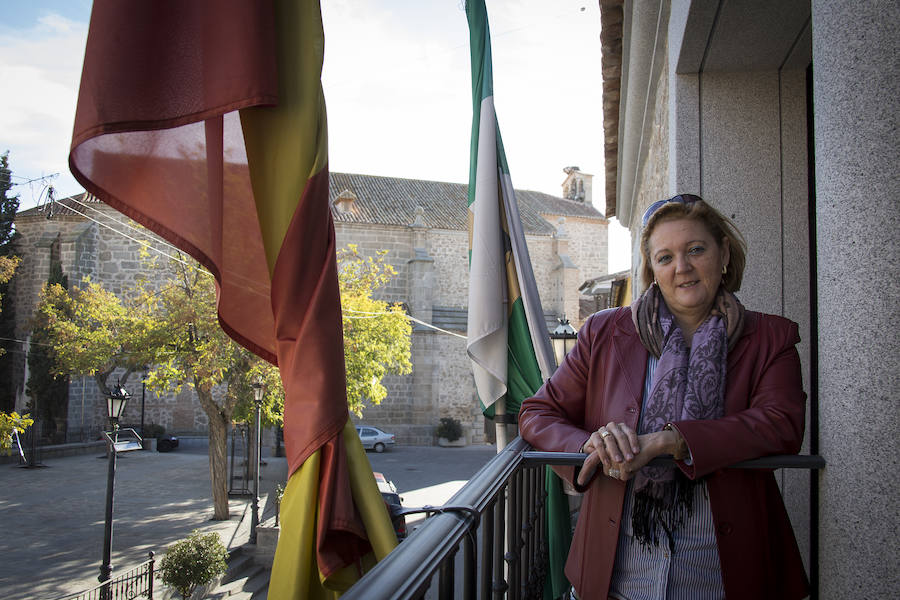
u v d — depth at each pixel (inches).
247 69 50.8
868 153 49.9
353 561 58.6
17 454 1037.2
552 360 159.6
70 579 481.7
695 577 54.8
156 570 489.1
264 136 58.1
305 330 56.3
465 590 44.6
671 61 137.9
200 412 1264.8
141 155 56.8
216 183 59.4
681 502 55.1
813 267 121.9
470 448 1217.4
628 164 287.9
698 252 57.5
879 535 48.1
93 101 48.3
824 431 55.9
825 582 55.6
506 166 163.6
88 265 1144.8
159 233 57.3
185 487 844.0
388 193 1408.7
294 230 56.1
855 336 50.6
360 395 837.2
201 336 689.0
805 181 125.8
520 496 83.1
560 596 116.3
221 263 60.3
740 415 52.7
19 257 1172.5
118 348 814.5
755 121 128.9
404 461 1040.8
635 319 60.6
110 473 430.0
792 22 110.9
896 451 47.3
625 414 58.6
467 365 1279.5
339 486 56.1
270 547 553.0
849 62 51.4
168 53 50.6
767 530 53.8
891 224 48.3
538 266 1375.5
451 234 1320.1
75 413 1184.8
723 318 57.5
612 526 57.7
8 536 598.2
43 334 1116.5
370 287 836.6
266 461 1066.1
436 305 1302.9
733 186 128.1
